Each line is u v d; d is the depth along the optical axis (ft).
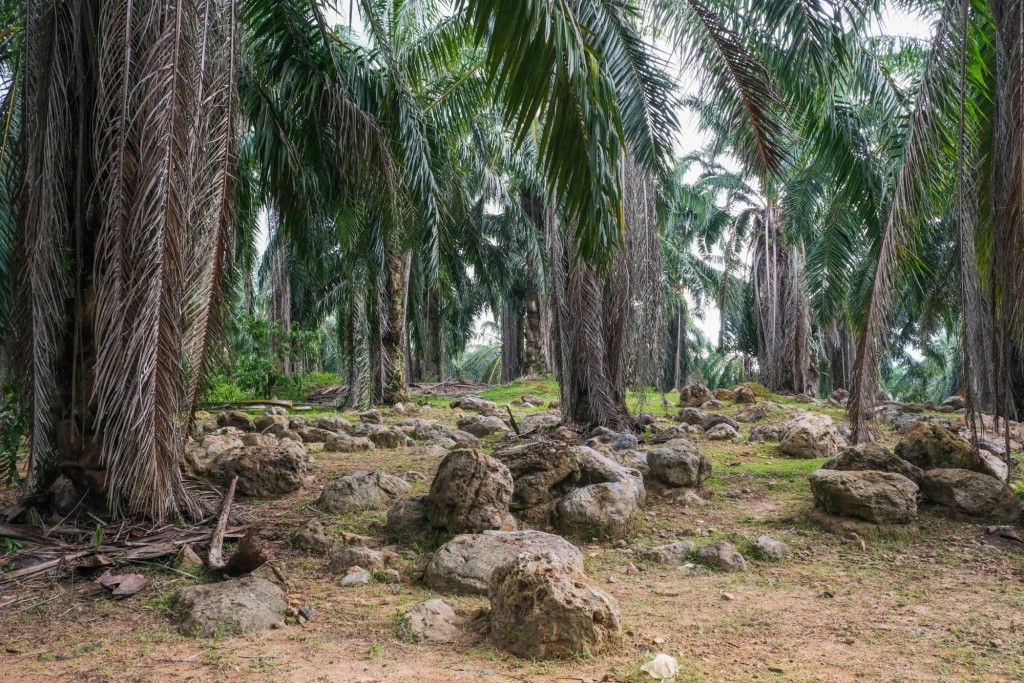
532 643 10.59
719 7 25.49
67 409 16.89
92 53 16.30
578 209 12.95
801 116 28.30
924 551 16.17
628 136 24.11
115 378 15.47
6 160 18.93
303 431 32.65
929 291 51.21
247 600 12.22
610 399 32.19
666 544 16.58
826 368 116.47
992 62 21.03
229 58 16.56
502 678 9.80
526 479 18.63
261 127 22.70
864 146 28.76
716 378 132.87
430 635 11.32
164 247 15.07
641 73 23.86
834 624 11.98
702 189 88.58
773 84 23.76
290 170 23.44
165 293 15.19
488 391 65.51
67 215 16.56
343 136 22.27
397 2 34.27
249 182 27.43
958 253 18.92
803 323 76.23
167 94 15.02
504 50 11.53
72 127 16.56
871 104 33.99
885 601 13.19
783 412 45.01
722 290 95.45
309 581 14.24
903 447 21.61
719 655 10.62
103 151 16.12
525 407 52.39
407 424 37.32
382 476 19.97
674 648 10.91
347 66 25.18
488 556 14.12
